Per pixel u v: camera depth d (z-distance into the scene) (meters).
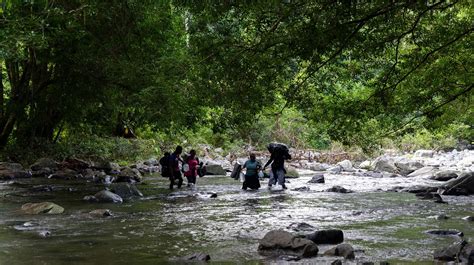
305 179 21.00
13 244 7.39
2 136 23.67
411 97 12.77
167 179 20.33
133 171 20.86
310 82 12.05
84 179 19.22
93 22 18.47
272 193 15.38
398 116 13.24
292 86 11.84
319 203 12.78
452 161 28.34
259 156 33.28
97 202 12.52
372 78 12.56
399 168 25.17
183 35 19.58
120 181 18.66
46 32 17.27
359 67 12.22
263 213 10.88
